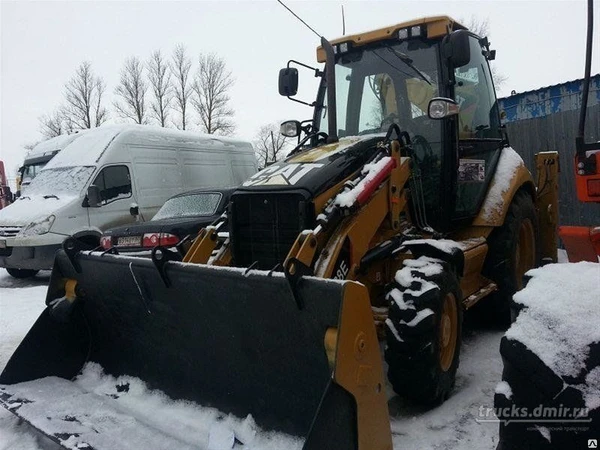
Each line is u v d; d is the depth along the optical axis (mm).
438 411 3262
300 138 4805
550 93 8578
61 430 2883
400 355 3076
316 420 2154
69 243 3682
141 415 3135
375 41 4555
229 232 3664
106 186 8953
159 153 9805
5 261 8625
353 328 2311
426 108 4305
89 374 3729
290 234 3375
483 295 4207
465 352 4262
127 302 3447
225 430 2826
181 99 29797
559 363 1906
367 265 3396
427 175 4293
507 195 4672
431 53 4312
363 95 4602
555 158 6043
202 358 3107
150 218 9453
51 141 13562
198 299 2955
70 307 3715
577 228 3080
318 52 4883
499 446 2076
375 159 3611
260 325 2715
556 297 2059
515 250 4742
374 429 2363
